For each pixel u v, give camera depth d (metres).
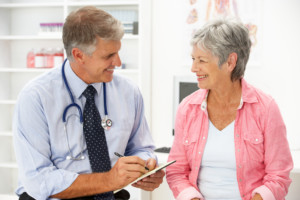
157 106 3.59
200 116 1.75
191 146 1.75
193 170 1.75
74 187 1.52
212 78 1.64
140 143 1.83
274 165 1.65
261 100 1.68
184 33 3.48
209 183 1.72
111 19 1.50
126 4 3.46
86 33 1.47
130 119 1.74
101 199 1.62
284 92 3.30
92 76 1.57
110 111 1.69
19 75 3.94
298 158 2.83
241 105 1.67
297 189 3.16
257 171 1.69
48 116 1.57
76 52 1.52
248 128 1.67
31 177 1.54
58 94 1.60
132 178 1.49
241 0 3.33
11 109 3.99
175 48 3.51
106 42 1.48
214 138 1.71
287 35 3.26
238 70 1.65
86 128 1.62
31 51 3.74
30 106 1.54
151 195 3.57
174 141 1.84
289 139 3.24
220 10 3.38
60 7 3.79
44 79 1.60
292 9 3.24
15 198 3.14
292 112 3.29
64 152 1.61
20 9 3.88
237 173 1.66
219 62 1.61
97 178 1.53
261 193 1.62
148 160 1.63
